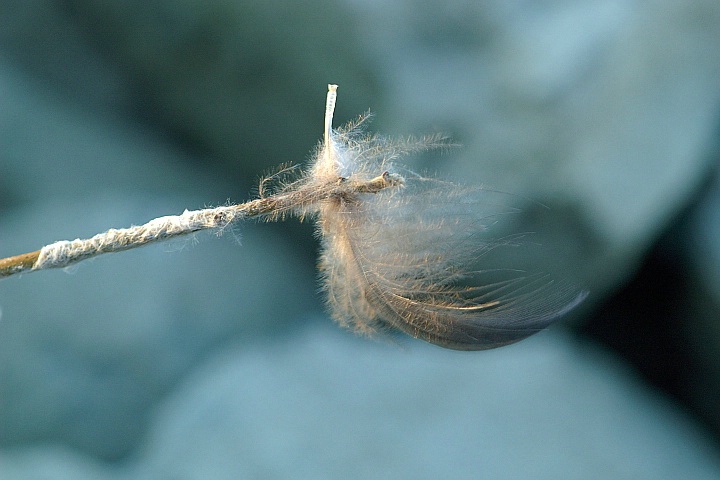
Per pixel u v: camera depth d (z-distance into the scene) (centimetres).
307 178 41
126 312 91
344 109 91
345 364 84
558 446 76
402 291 40
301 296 100
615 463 76
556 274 89
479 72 87
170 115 109
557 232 87
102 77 109
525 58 86
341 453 74
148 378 89
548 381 83
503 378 83
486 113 86
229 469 73
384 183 41
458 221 41
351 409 78
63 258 40
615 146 87
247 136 102
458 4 86
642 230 92
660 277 104
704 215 98
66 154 106
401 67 87
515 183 86
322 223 41
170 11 97
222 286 96
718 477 78
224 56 96
